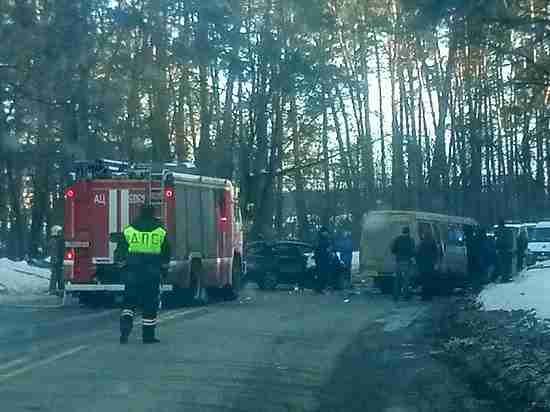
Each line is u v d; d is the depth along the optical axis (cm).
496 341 1602
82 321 2138
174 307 2589
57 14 3100
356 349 1723
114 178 2503
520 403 1238
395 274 2959
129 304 1711
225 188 2872
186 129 4928
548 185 4128
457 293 3450
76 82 3203
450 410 1201
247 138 4822
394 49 4838
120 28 3672
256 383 1326
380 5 2470
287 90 4653
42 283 3400
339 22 2720
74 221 2508
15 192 4825
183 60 4028
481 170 5372
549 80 1661
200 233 2664
